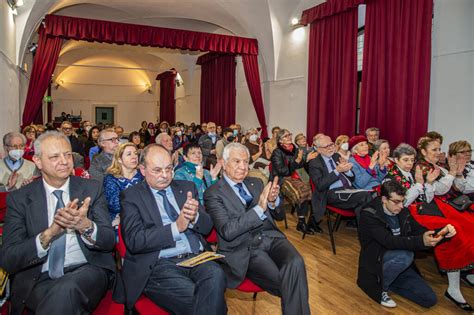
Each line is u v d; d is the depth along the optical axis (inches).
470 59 182.1
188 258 83.9
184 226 77.8
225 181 97.3
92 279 74.1
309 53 285.3
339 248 159.6
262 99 344.8
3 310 79.3
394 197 104.3
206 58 446.9
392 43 215.0
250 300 113.8
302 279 83.7
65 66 622.2
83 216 68.2
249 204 97.7
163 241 77.8
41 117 406.3
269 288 87.3
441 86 195.0
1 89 199.0
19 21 245.1
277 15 310.2
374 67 228.8
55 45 270.1
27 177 136.9
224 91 419.5
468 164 140.0
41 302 67.8
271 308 108.9
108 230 77.3
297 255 86.8
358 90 261.9
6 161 137.1
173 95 586.2
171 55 526.9
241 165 94.7
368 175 162.2
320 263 142.7
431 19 194.2
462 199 123.6
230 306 109.9
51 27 259.6
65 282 69.9
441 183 128.2
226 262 89.7
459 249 107.3
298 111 308.0
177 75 568.4
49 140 75.0
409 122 209.2
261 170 195.3
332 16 262.5
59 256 75.4
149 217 82.7
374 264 109.8
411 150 136.3
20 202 75.9
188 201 76.5
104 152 143.5
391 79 216.7
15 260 68.8
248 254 89.1
